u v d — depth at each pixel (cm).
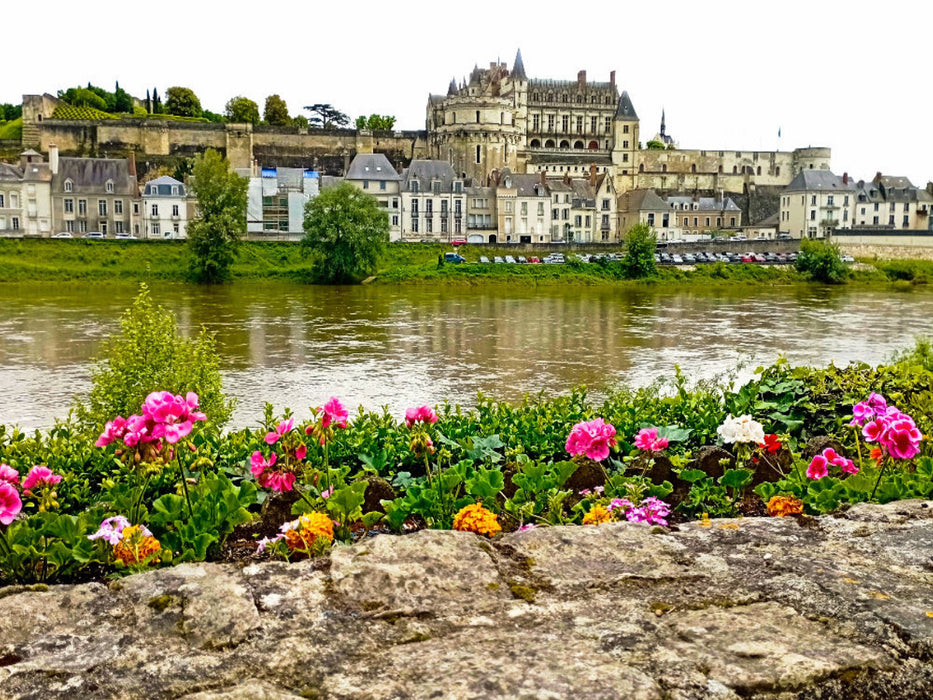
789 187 14400
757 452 1066
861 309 6794
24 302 6444
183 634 427
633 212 13925
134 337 1766
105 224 11188
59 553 675
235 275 9094
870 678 388
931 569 500
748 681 378
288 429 866
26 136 13525
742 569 501
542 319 5772
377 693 368
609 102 17062
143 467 792
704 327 5388
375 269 9306
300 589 465
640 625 429
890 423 812
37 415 2642
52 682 383
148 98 17562
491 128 14488
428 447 892
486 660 393
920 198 14512
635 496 839
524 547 529
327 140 14638
